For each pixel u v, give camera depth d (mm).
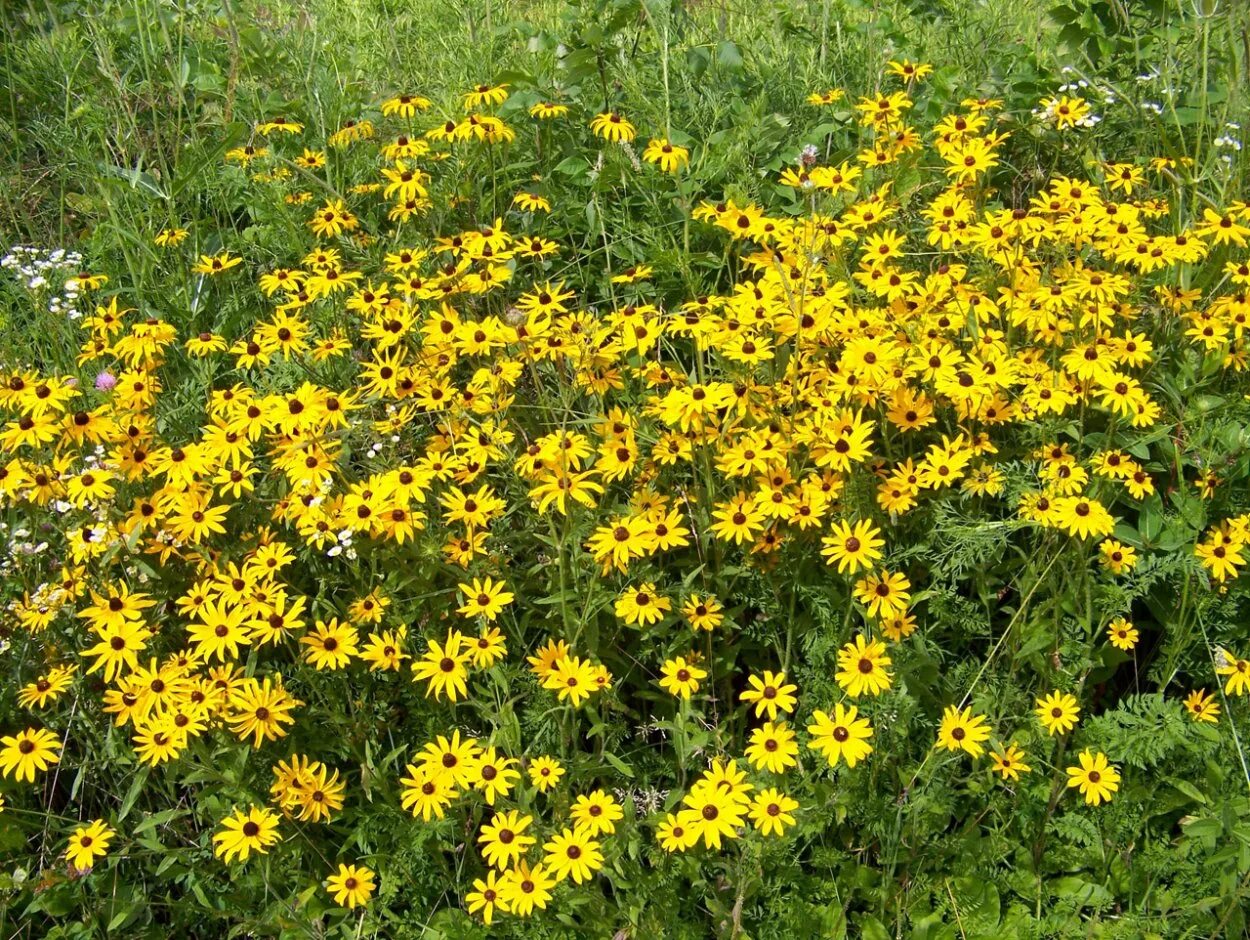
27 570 1967
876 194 2416
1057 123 2518
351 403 1982
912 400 1994
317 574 1963
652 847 1737
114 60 2965
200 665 1813
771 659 2008
